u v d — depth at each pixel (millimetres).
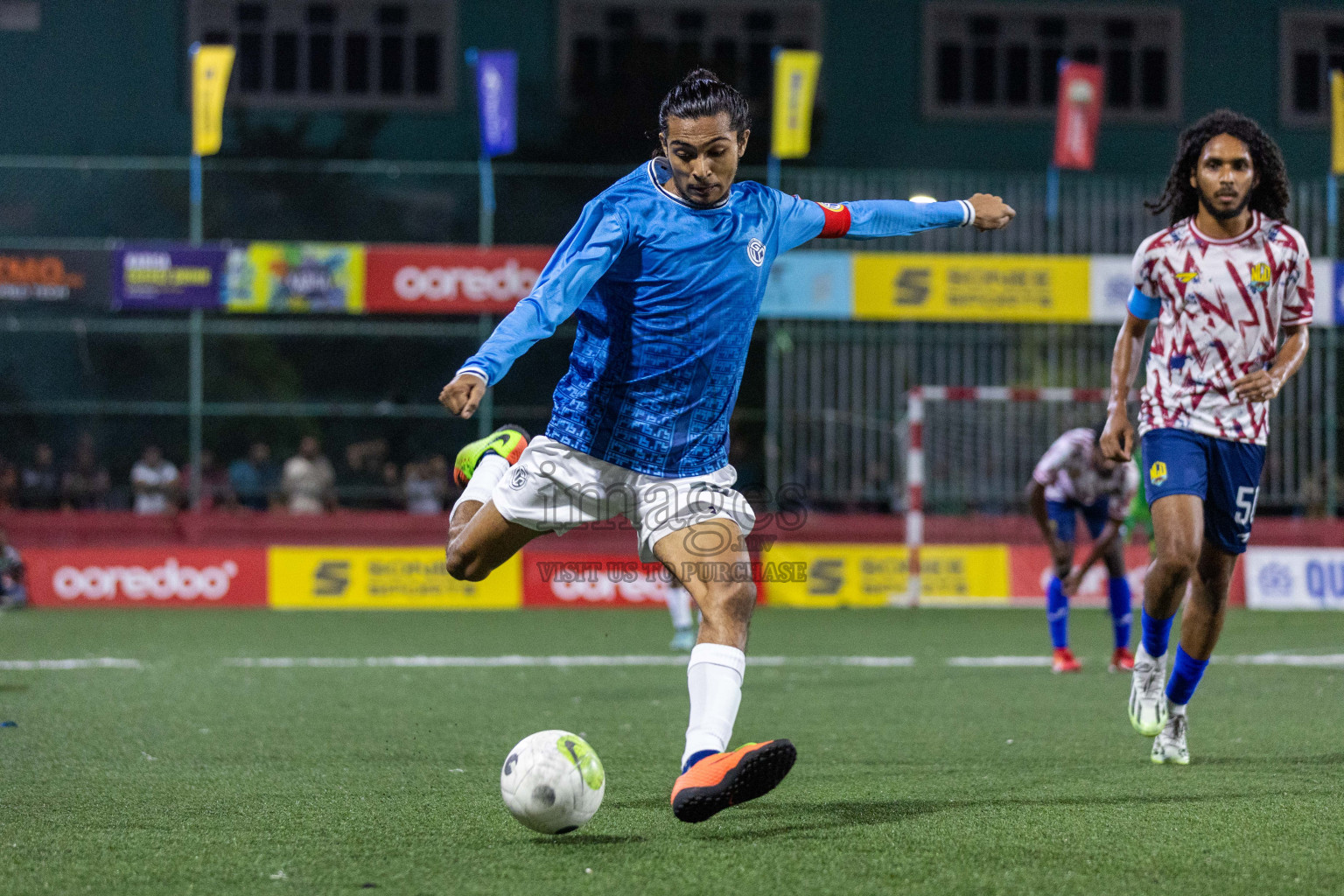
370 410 23562
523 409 25375
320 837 5887
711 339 5832
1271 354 7562
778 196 6105
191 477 23703
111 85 35031
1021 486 23219
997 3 36688
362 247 21953
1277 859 5391
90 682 12578
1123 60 37000
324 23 35875
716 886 4977
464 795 6918
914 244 22844
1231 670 13531
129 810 6535
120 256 21719
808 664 14523
